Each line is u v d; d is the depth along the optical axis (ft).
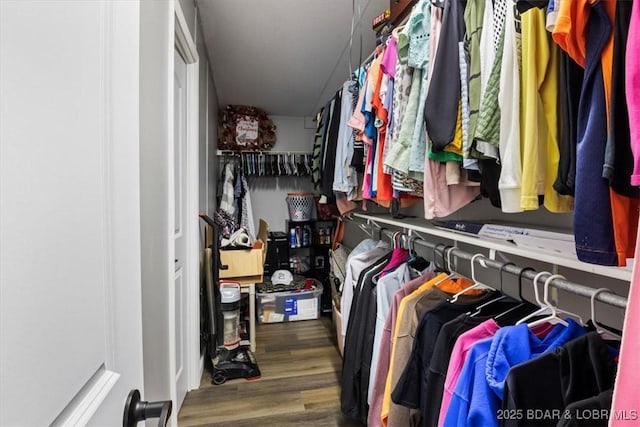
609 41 1.81
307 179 14.14
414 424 3.76
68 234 1.21
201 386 6.68
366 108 4.93
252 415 5.80
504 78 2.55
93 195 1.41
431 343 3.19
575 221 1.94
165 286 4.08
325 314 10.91
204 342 7.68
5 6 0.91
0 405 0.87
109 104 1.57
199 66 7.12
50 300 1.10
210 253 7.48
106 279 1.53
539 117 2.41
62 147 1.18
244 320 9.12
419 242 4.99
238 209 11.58
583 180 1.90
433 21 3.51
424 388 3.18
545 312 2.78
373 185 5.09
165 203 4.06
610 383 2.02
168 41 4.24
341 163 6.76
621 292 2.93
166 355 4.07
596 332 2.20
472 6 3.03
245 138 12.56
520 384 2.06
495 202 3.11
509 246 3.05
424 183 3.67
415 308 3.71
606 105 1.82
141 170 3.04
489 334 2.72
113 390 1.54
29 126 1.01
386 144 4.48
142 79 3.07
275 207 13.93
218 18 6.85
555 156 2.36
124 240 1.74
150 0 3.38
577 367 2.06
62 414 1.16
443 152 3.39
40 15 1.05
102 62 1.51
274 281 11.02
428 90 3.31
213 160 10.57
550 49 2.38
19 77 0.96
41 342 1.05
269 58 8.69
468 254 3.78
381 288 4.61
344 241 12.10
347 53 8.38
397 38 4.16
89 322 1.36
